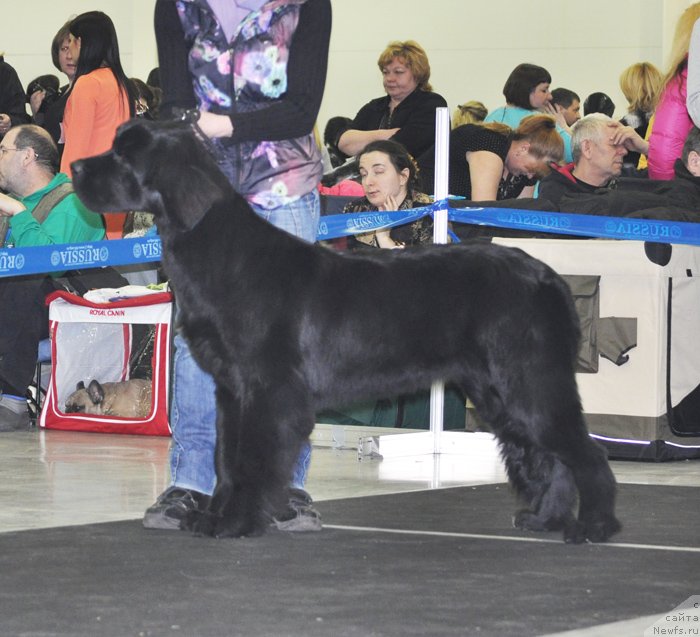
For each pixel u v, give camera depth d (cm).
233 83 488
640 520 514
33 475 645
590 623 338
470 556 434
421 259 472
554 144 939
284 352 450
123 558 423
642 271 725
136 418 838
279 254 458
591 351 740
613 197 780
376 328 462
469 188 962
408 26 1805
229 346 452
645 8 1694
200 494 497
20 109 1281
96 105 891
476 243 481
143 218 888
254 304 449
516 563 422
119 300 846
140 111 973
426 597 367
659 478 662
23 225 830
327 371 461
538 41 1750
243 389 454
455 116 1283
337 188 932
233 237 452
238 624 333
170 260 457
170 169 439
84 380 862
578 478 468
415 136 1038
